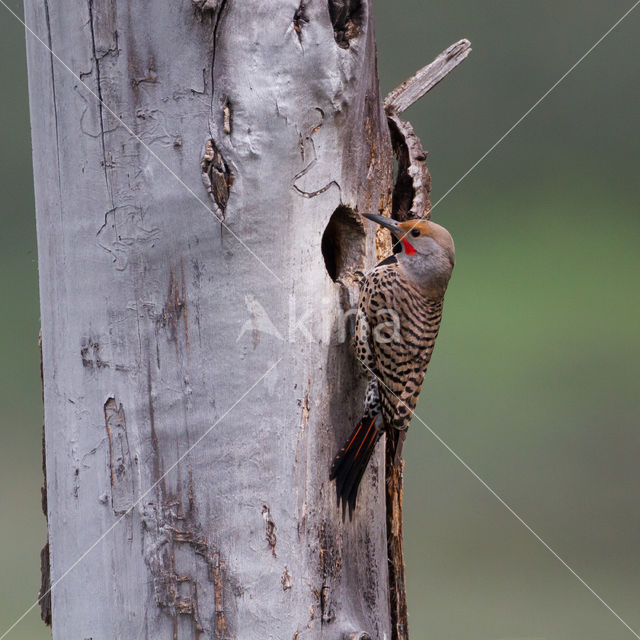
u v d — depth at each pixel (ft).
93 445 26.55
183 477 26.08
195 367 26.00
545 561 54.70
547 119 73.46
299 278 26.78
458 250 72.38
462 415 65.72
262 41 25.77
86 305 26.37
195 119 25.58
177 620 26.08
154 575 26.14
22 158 66.90
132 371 26.18
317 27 26.32
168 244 25.88
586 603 50.78
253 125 25.81
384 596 29.78
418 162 33.55
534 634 47.09
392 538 32.01
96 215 26.12
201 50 25.44
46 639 48.16
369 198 29.27
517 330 68.85
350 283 28.91
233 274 25.95
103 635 26.63
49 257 26.96
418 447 63.77
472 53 73.20
